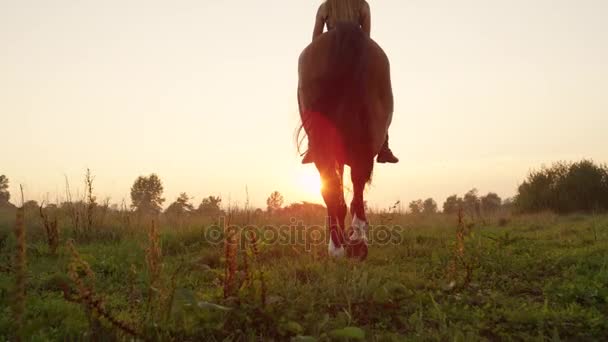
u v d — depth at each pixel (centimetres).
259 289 380
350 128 500
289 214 1140
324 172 509
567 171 2206
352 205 576
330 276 470
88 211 845
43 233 803
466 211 1537
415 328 365
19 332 297
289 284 432
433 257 600
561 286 470
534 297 460
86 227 842
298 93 575
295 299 399
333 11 605
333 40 508
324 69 502
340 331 330
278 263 584
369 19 613
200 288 466
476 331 357
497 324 371
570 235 884
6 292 426
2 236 754
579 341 351
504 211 1789
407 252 667
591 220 1313
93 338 323
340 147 504
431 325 378
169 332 331
